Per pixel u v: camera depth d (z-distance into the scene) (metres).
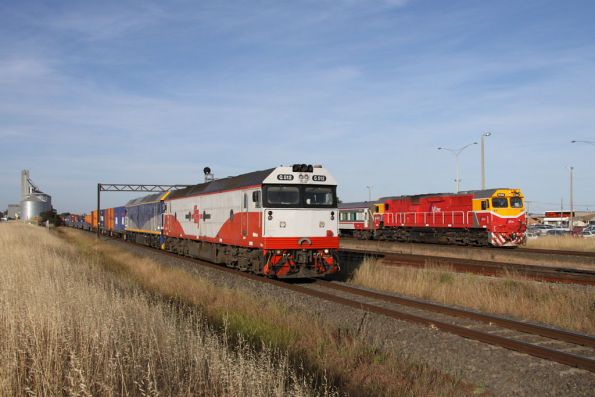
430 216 41.94
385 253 28.80
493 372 7.82
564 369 7.84
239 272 20.45
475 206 37.16
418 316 11.53
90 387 6.18
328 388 7.07
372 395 6.96
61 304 8.99
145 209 40.19
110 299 10.66
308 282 18.20
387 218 47.66
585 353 8.87
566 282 17.03
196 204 25.70
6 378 6.05
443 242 41.62
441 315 12.03
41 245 29.45
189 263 24.64
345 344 9.01
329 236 17.77
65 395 6.17
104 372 6.43
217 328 10.52
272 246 17.03
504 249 32.53
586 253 27.62
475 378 7.62
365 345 9.00
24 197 129.62
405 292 15.60
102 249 36.22
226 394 6.19
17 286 10.77
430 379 7.45
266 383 6.44
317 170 17.81
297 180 17.47
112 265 24.48
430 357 8.59
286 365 7.49
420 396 6.79
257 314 11.28
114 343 7.31
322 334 9.65
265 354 7.77
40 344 7.19
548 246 35.62
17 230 44.88
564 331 10.05
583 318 11.36
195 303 13.16
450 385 7.16
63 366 6.67
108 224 61.22
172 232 30.70
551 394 6.99
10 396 5.84
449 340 9.47
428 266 21.02
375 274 17.94
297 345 9.09
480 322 11.19
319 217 17.67
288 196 17.39
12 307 8.62
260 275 19.25
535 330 10.10
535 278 17.70
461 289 14.74
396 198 46.94
